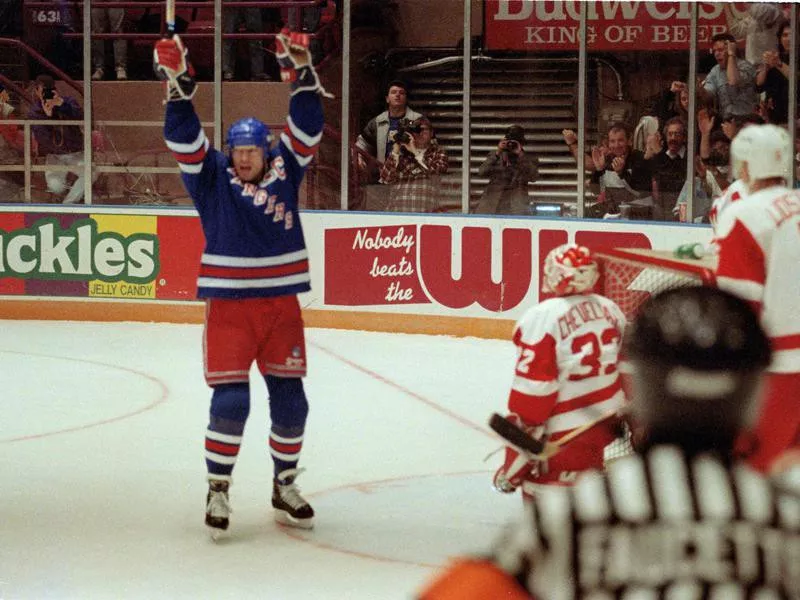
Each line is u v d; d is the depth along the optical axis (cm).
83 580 736
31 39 2192
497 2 2045
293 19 2061
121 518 870
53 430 1153
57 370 1470
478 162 2053
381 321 1783
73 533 834
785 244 671
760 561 247
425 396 1326
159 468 1013
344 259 1797
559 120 2034
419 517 880
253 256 820
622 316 690
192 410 1248
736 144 701
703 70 1902
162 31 2228
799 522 248
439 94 2084
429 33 2091
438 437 1136
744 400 259
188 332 1781
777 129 697
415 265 1761
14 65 2148
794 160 1725
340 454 1067
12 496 924
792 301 673
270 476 992
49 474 991
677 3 1919
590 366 672
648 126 1748
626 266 843
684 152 1733
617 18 1947
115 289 1875
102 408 1255
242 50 2125
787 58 1728
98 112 2139
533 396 670
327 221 1800
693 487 251
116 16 2162
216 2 1864
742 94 1723
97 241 1875
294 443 850
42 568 759
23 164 1925
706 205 1731
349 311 1798
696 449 257
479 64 2064
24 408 1252
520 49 2039
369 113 2053
